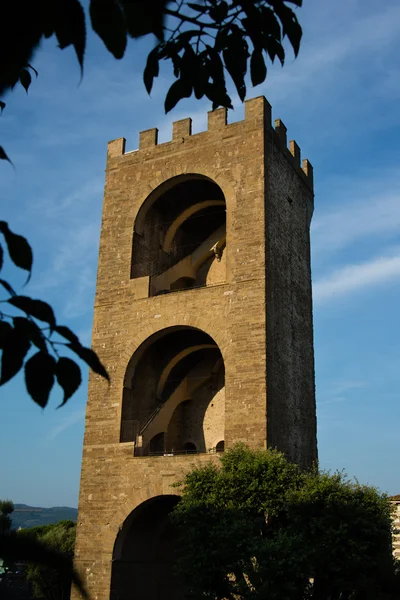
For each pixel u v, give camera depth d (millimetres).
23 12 4816
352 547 26438
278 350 35719
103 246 41156
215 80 7062
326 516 27234
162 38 5379
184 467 34000
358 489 28875
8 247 4859
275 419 33875
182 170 40219
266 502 28578
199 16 6594
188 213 42281
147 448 36375
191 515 28141
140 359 38781
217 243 41438
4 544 6121
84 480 36219
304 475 30250
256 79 6812
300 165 44000
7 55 5004
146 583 35781
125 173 42281
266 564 25234
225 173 38750
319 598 27219
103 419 37031
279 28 6426
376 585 26953
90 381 38156
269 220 37344
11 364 4719
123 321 38656
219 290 36375
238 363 34469
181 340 40906
